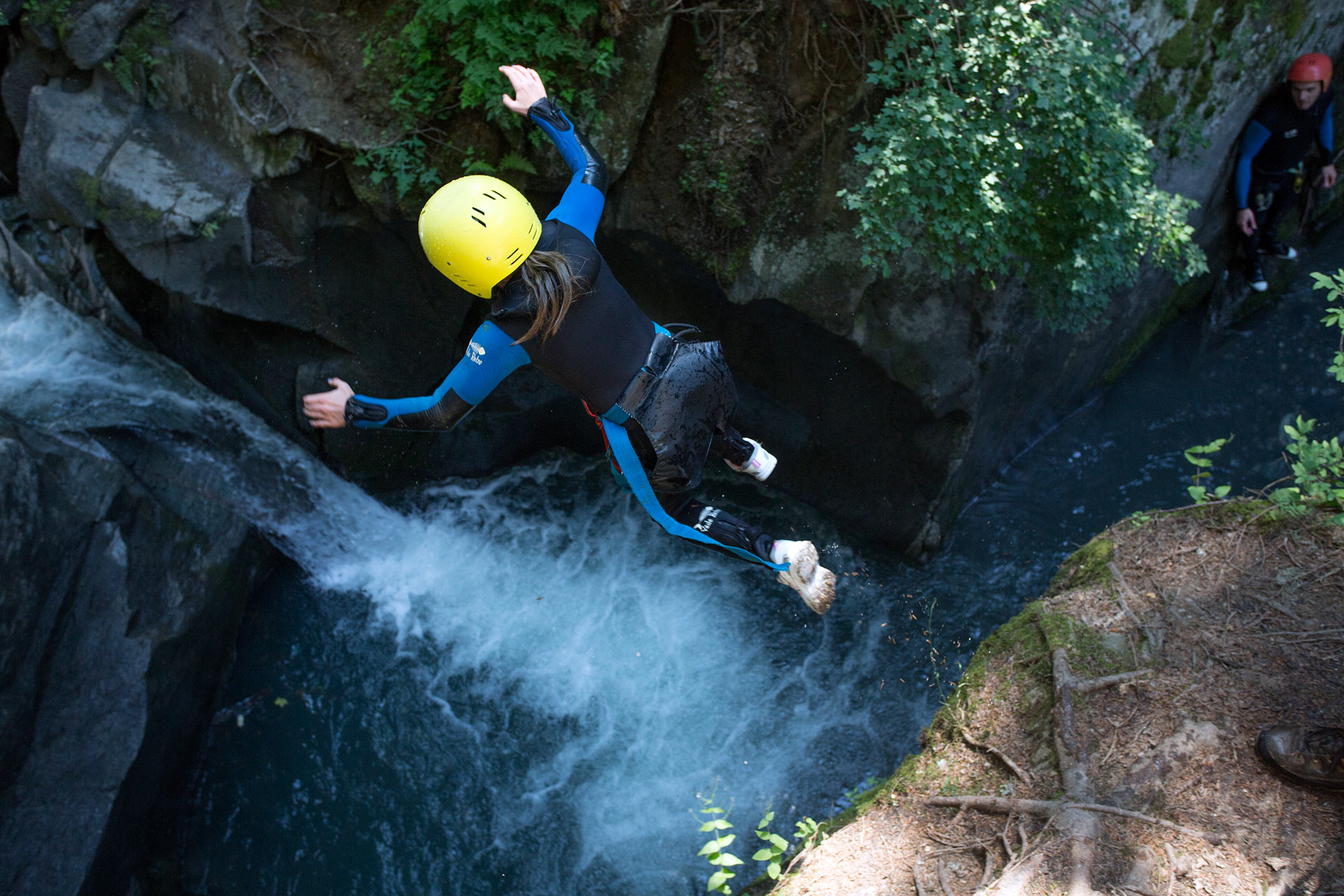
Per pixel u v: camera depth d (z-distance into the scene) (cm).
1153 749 301
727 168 522
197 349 613
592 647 617
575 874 514
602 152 512
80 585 457
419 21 500
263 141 539
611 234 563
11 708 414
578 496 688
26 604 425
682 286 584
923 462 612
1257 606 337
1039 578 647
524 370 638
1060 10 465
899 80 487
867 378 588
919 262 544
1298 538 356
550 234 246
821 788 548
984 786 316
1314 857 269
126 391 590
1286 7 597
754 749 569
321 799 536
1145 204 503
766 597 643
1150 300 689
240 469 607
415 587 636
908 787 331
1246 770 291
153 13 535
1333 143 720
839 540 661
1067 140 473
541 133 502
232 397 629
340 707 575
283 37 526
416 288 579
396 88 512
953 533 665
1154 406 739
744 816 537
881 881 299
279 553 621
